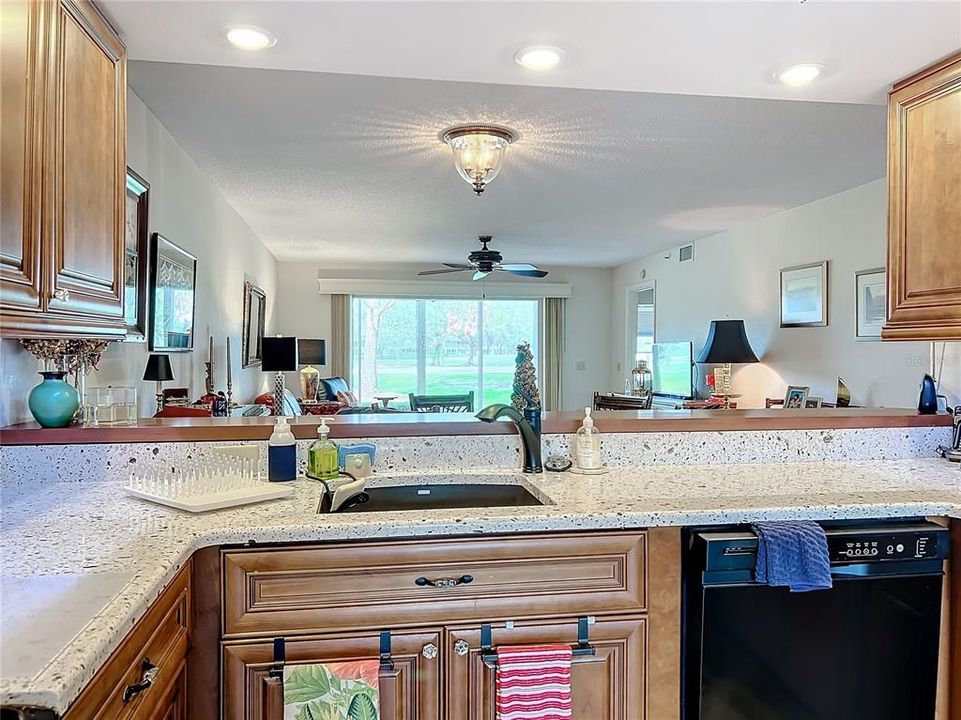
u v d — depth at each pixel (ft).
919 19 5.23
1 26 3.85
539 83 6.55
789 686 5.29
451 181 13.67
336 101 9.30
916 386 12.67
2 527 4.59
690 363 20.15
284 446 6.05
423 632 4.83
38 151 4.25
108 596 3.35
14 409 6.06
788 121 10.16
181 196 11.23
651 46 5.70
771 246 17.24
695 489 5.92
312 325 26.32
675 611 5.21
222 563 4.63
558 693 4.91
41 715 2.50
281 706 4.66
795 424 7.32
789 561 5.11
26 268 4.12
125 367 8.45
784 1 4.96
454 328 28.14
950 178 6.09
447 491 6.52
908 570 5.46
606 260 26.13
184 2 4.99
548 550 5.01
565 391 28.58
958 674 5.49
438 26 5.33
